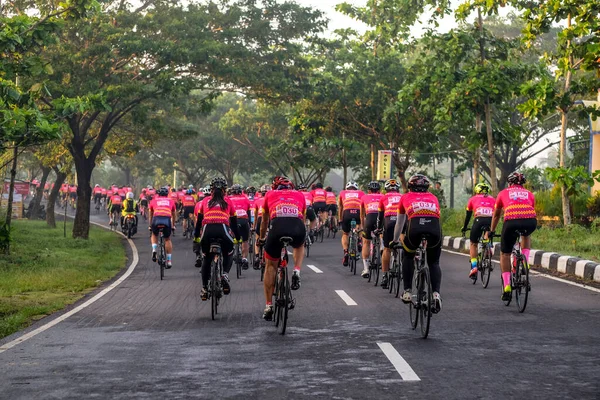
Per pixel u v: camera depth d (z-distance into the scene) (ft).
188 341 28.71
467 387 20.68
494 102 93.91
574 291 42.50
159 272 61.41
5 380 22.50
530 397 19.58
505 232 35.76
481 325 31.24
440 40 95.20
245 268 53.26
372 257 48.47
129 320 34.81
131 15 94.22
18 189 157.69
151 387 21.27
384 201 41.32
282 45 107.45
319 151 172.24
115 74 94.27
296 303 38.96
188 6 100.94
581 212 85.56
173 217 55.88
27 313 37.81
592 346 26.50
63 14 59.98
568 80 74.74
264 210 31.60
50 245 86.07
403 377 21.97
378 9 122.72
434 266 28.94
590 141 96.53
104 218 171.12
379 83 123.03
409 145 122.42
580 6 67.87
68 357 25.93
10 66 54.44
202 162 240.73
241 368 23.61
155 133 120.98
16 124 52.13
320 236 98.68
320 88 120.26
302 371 23.00
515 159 160.76
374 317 33.94
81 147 99.71
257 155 219.41
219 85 105.09
